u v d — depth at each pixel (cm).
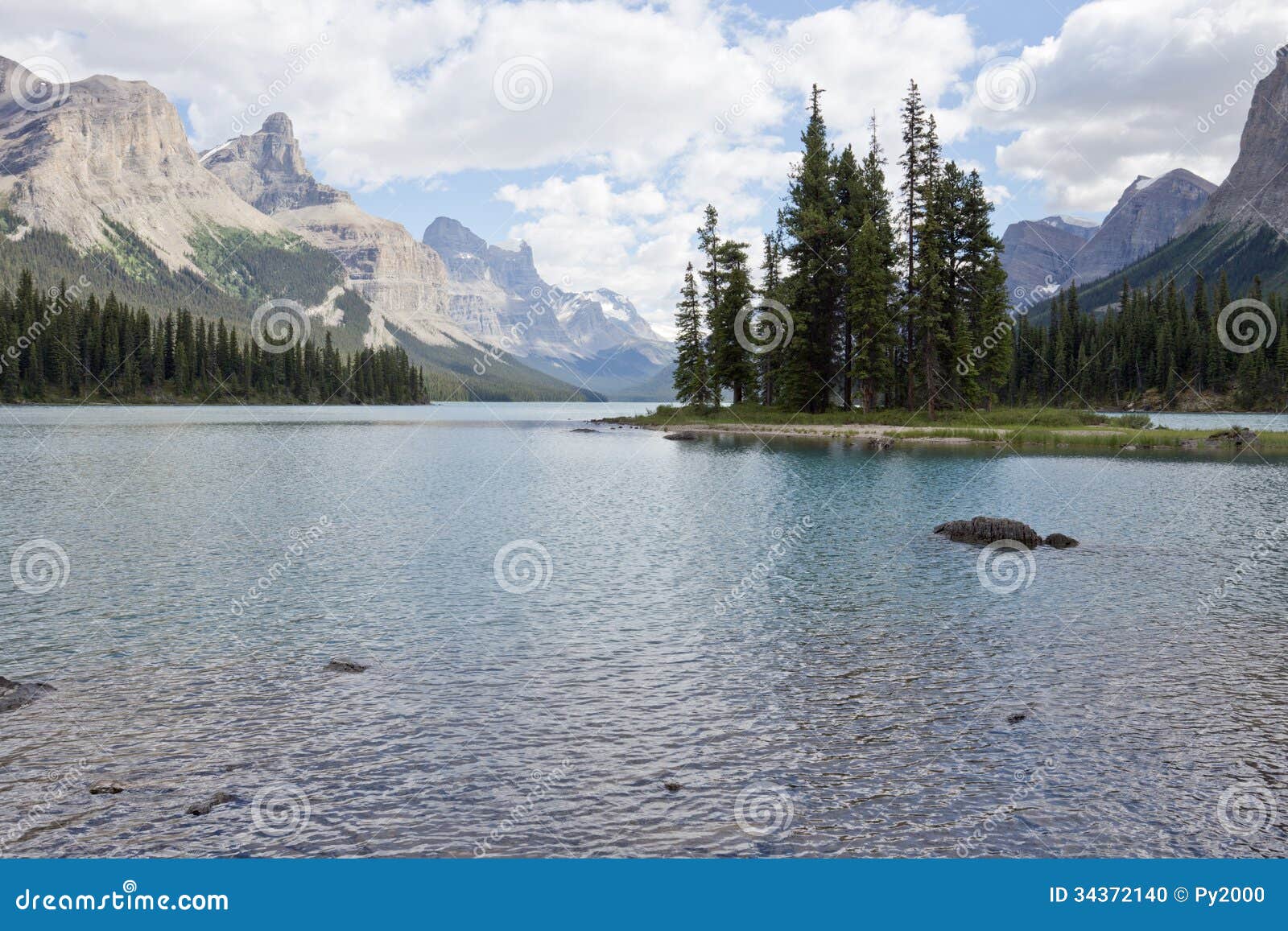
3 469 5056
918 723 1289
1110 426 8000
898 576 2320
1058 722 1291
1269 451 6347
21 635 1733
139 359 17400
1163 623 1847
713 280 10262
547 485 4666
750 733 1250
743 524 3250
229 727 1266
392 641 1709
